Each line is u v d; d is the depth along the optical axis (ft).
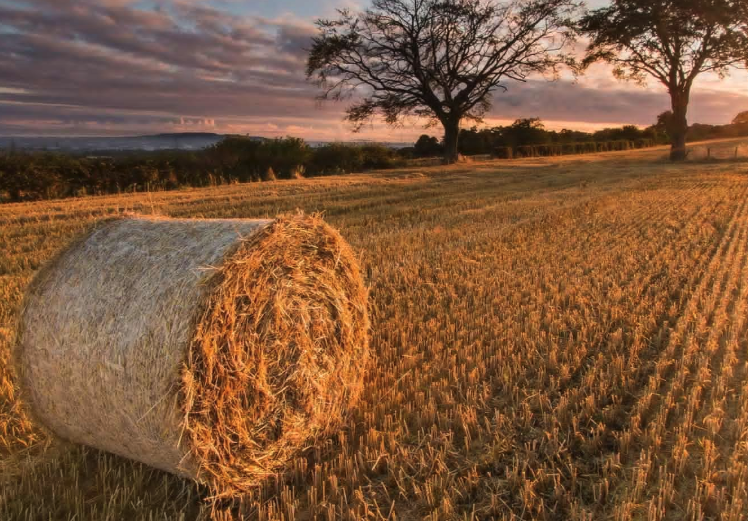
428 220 41.39
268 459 11.24
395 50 120.98
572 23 118.01
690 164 113.70
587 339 17.51
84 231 12.62
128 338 10.11
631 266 26.55
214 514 9.95
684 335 17.78
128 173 73.56
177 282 10.30
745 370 15.21
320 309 12.76
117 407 10.27
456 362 16.22
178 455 10.04
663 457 11.41
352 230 36.99
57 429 11.69
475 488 10.68
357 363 13.78
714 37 119.75
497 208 46.96
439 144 188.55
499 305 21.04
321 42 119.55
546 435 12.12
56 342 10.90
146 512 10.01
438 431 12.55
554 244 32.19
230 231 11.50
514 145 203.82
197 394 9.95
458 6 115.65
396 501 10.46
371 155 130.82
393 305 20.83
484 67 124.16
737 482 10.53
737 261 27.04
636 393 14.08
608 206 47.62
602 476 10.93
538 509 9.87
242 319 10.85
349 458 11.51
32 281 11.68
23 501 10.21
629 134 265.75
